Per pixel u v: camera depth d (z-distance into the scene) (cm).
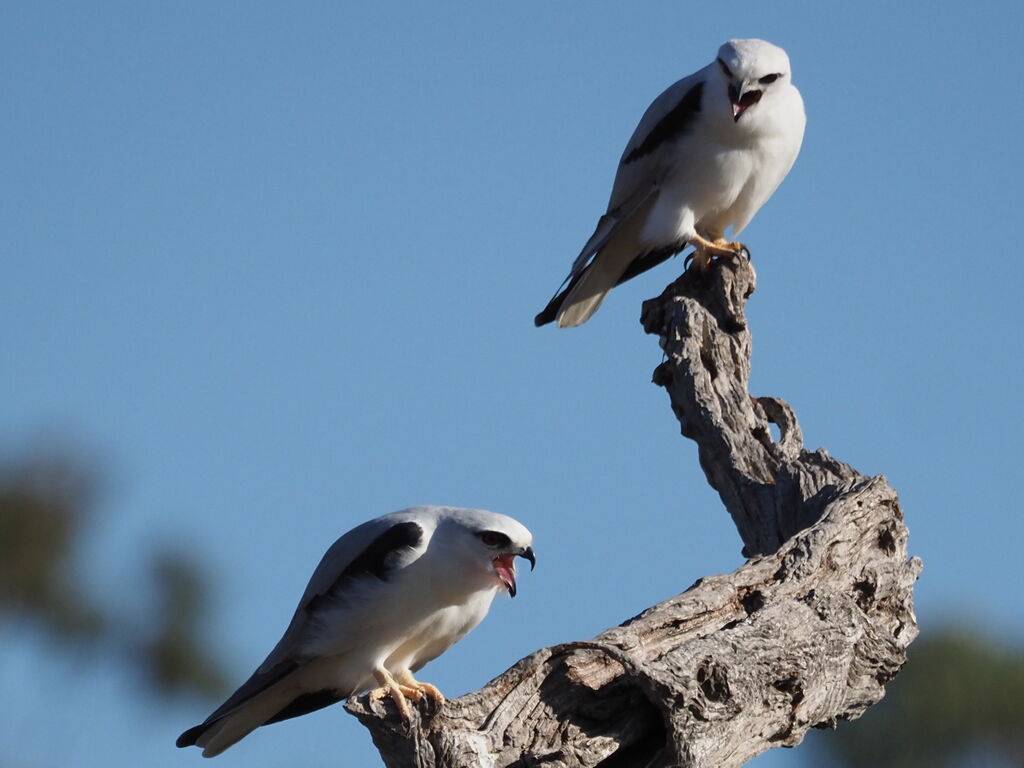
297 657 1057
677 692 819
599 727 839
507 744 812
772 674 889
